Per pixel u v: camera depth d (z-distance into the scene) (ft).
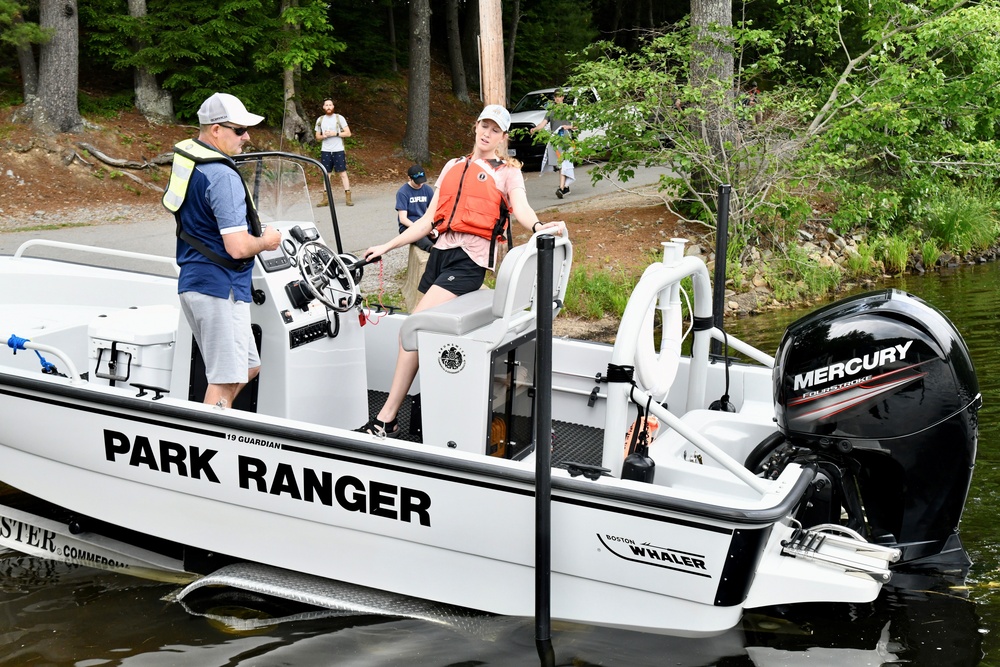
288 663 10.78
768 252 34.53
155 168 45.88
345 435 11.34
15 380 12.89
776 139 34.37
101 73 52.24
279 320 13.04
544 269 9.92
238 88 49.75
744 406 13.87
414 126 55.62
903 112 34.68
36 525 13.99
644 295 11.38
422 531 11.46
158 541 13.65
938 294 30.42
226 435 11.91
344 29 65.67
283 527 12.22
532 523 10.85
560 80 78.64
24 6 43.50
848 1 36.81
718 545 10.15
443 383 11.89
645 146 35.68
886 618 11.07
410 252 24.25
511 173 13.01
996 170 39.73
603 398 14.87
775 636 10.91
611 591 10.94
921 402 10.93
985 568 11.87
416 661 10.74
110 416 12.53
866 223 38.22
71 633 11.56
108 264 31.50
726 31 34.09
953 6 34.88
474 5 73.61
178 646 11.22
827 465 11.44
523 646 10.96
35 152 43.32
